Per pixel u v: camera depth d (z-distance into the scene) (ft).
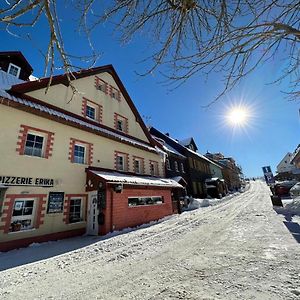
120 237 30.40
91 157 41.57
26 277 15.94
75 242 29.40
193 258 17.49
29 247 27.48
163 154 68.74
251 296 10.14
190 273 14.10
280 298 9.71
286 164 183.42
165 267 15.87
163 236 28.50
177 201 61.41
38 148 33.40
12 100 29.53
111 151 47.52
